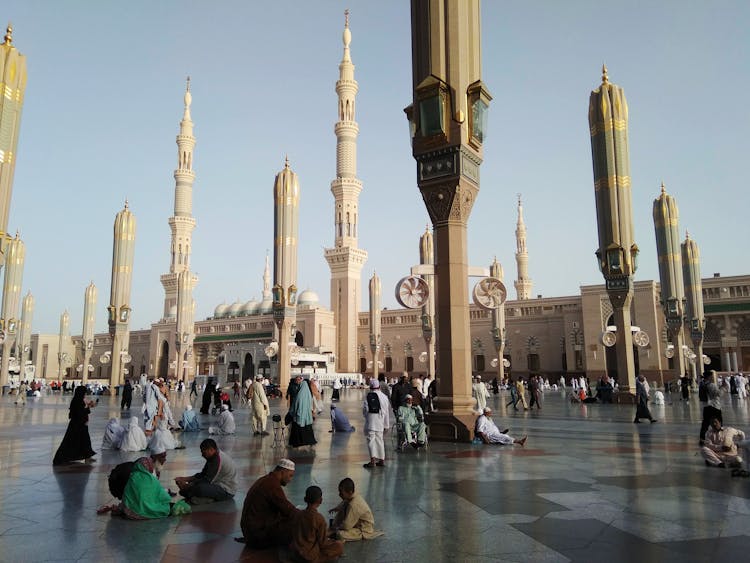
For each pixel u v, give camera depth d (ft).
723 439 32.55
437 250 46.01
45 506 24.14
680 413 75.05
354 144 267.18
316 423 62.90
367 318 270.46
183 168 302.66
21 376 154.30
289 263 125.29
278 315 124.26
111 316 147.95
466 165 45.29
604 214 93.30
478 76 47.19
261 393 52.54
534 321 231.71
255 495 18.86
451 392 44.42
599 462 34.22
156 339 309.42
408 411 40.01
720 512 22.08
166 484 29.01
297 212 128.36
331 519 20.61
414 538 19.02
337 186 264.11
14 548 18.34
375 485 27.61
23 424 64.54
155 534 20.07
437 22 46.14
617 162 92.79
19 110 53.21
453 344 44.68
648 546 17.98
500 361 176.65
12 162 52.19
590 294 211.41
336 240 266.36
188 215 304.09
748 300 188.75
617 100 94.02
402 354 259.19
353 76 266.77
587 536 19.06
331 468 32.81
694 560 16.67
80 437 35.63
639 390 61.46
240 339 283.79
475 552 17.54
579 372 216.33
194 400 124.47
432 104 44.93
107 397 143.02
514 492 25.81
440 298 45.65
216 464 25.32
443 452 38.60
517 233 296.92
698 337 153.07
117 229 151.02
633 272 92.84
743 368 191.62
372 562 16.75
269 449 41.81
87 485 28.71
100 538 19.52
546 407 92.27
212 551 18.19
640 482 27.96
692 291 154.51
